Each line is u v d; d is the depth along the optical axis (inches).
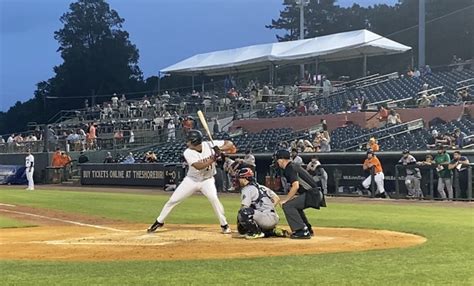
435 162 846.5
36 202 846.5
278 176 986.7
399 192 892.0
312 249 379.2
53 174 1517.0
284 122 1441.9
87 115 2106.3
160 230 489.4
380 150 979.9
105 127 1804.9
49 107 3506.4
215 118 1626.5
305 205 426.3
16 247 403.5
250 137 1378.0
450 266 308.0
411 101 1349.7
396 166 890.7
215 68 2048.5
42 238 457.4
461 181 825.5
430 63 2439.7
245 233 439.5
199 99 1927.9
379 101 1450.5
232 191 1026.7
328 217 594.6
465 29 2361.0
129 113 1936.5
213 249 380.8
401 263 318.3
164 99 2020.2
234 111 1657.2
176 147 1417.3
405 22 2659.9
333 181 957.8
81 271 302.2
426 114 1214.3
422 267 305.3
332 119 1341.0
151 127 1701.5
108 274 292.7
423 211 665.6
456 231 465.1
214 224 546.3
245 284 265.0
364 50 1766.7
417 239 429.1
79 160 1502.2
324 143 1053.2
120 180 1318.9
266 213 431.8
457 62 1915.6
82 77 3543.3
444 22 2409.0
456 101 1245.7
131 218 619.2
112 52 3607.3
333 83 1872.5
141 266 315.6
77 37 3612.2
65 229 522.0
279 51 1915.6
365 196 922.7
